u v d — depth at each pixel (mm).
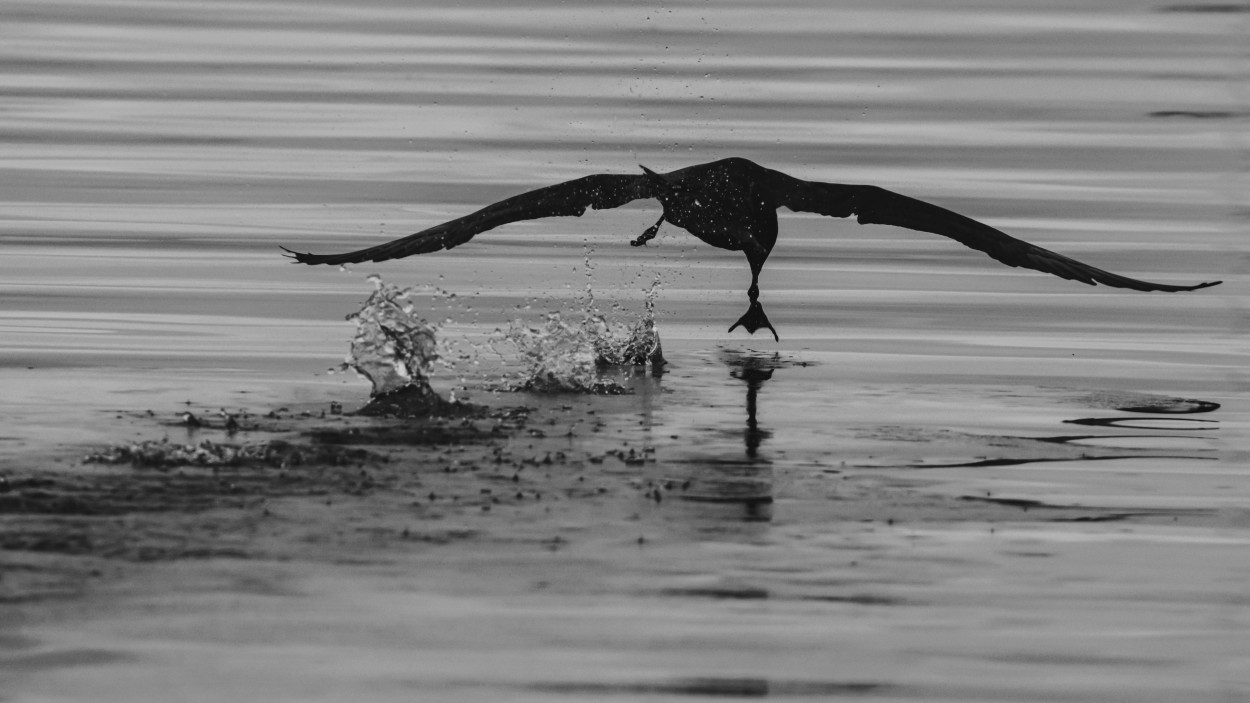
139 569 10031
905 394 15641
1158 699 9000
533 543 10750
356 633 9359
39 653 8961
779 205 12906
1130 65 33406
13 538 10391
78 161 25922
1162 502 12227
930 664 9297
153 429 13242
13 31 34562
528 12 37469
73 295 19172
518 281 20625
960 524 11547
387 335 14562
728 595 10078
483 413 14219
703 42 34625
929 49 34375
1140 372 16828
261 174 25219
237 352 16641
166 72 31625
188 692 8641
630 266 21812
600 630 9539
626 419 14234
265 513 11062
